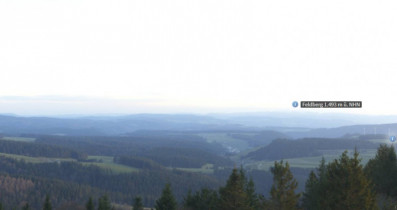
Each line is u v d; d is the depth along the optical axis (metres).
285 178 34.62
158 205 52.47
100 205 89.44
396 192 40.22
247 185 51.66
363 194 28.14
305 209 40.88
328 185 29.73
